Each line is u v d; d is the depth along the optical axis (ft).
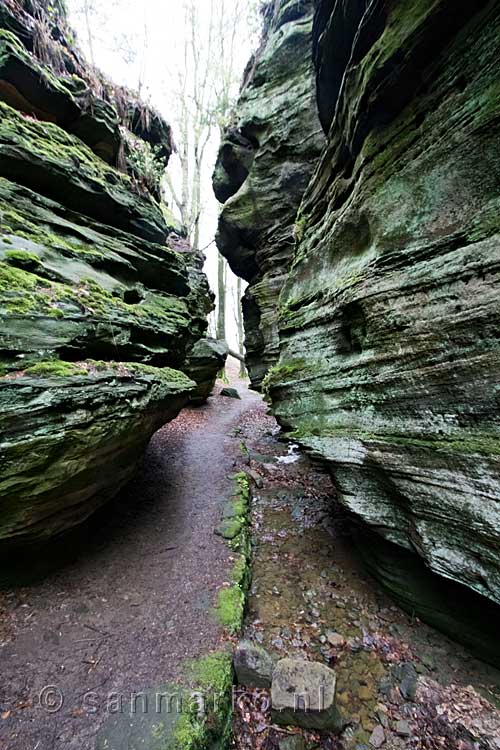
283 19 55.21
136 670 12.76
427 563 14.08
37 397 13.79
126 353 22.20
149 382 20.76
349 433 17.85
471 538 12.40
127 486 28.40
